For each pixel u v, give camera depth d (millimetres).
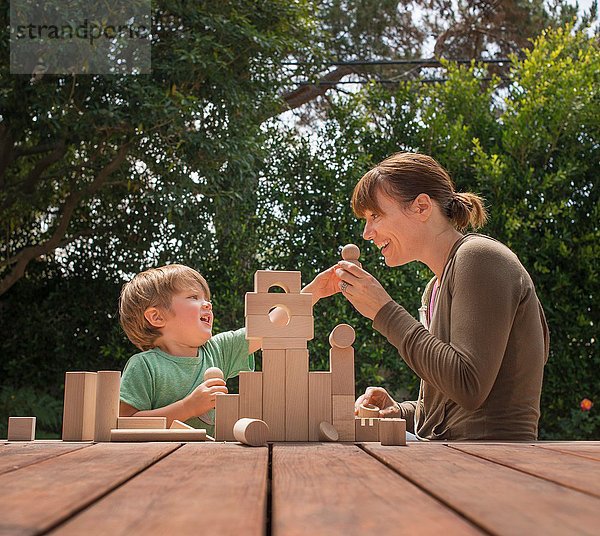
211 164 5035
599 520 580
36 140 5520
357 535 531
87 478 844
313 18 5914
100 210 5676
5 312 5738
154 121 4715
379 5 8320
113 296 5625
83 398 1523
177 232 5148
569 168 5027
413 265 5188
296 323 1528
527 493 721
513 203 5055
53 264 5773
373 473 901
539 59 5434
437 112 5430
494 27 8609
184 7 4996
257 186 5379
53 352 5652
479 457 1096
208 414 2010
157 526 569
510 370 1728
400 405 2146
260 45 5180
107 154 5348
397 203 1925
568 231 5055
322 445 1384
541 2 8453
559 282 4938
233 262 5277
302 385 1511
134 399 2004
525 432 1719
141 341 2225
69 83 4809
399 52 8531
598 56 5430
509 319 1666
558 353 4969
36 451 1224
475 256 1719
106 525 575
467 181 5250
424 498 703
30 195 5484
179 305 2154
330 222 5297
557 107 5129
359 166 5383
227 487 774
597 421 4883
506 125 5281
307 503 674
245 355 2316
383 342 5078
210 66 4910
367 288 1734
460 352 1629
